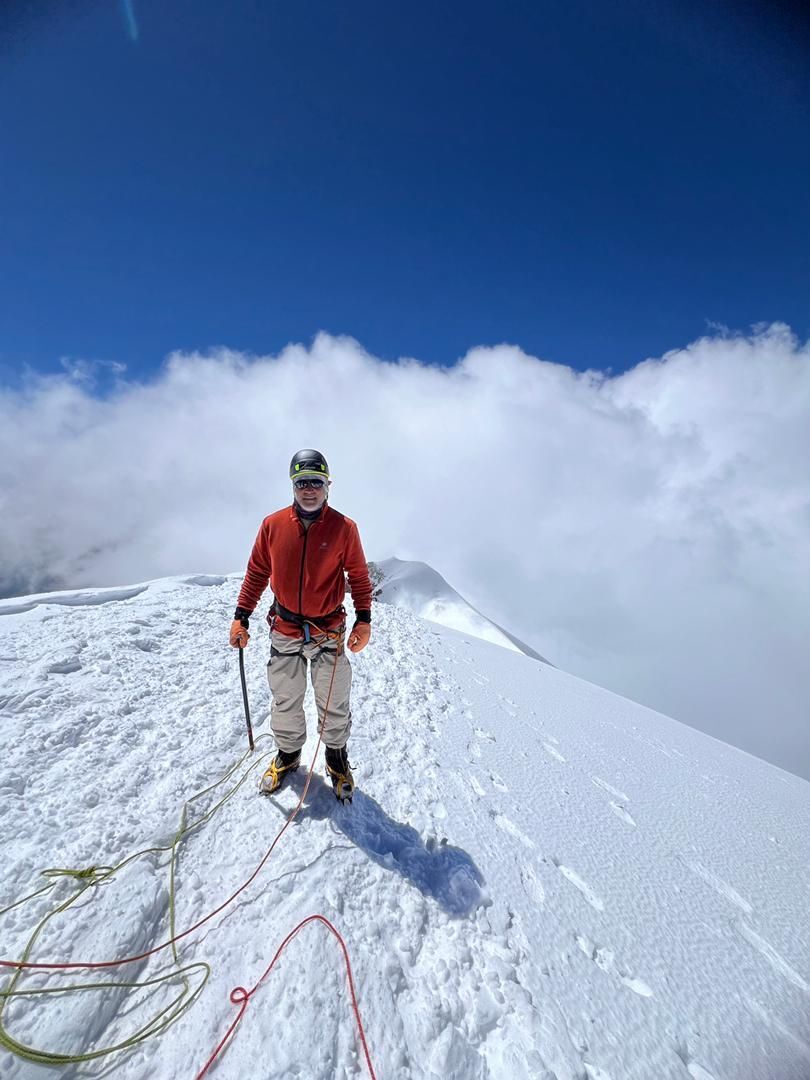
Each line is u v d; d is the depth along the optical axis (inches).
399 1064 73.7
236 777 125.7
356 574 117.2
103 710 140.1
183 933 86.7
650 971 106.3
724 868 157.9
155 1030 72.3
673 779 221.8
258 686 172.7
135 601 254.8
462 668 289.4
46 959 77.2
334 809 118.3
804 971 123.6
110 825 103.2
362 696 193.9
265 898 93.0
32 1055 65.9
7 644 172.6
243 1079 67.1
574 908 115.6
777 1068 93.1
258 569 119.9
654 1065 85.5
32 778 111.2
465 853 119.4
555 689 329.1
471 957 93.4
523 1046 81.0
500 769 171.5
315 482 105.3
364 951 88.0
